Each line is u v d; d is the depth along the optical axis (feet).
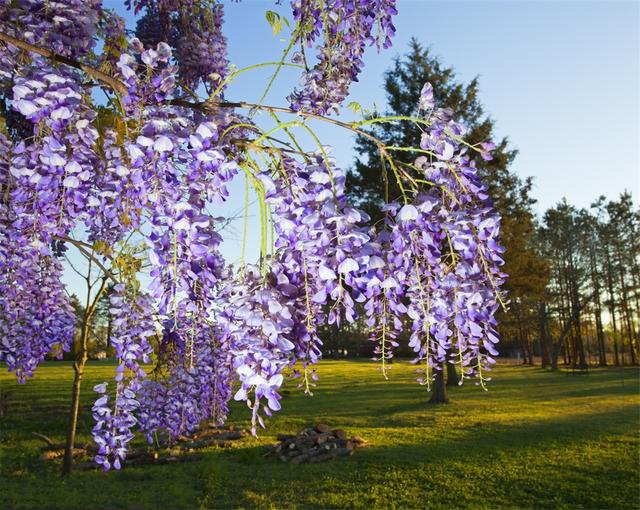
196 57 12.02
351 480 27.45
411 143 61.31
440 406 54.49
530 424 41.50
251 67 6.40
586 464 28.78
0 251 8.57
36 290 12.44
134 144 5.16
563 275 133.80
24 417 45.91
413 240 5.58
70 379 80.12
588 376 98.58
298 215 5.03
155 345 12.52
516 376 101.91
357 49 8.33
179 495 24.57
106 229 7.88
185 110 6.31
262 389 4.68
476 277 5.65
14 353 12.46
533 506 22.89
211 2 12.52
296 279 5.17
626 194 136.98
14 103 5.26
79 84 6.44
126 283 8.77
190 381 12.80
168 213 5.14
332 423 45.03
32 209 6.97
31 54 6.47
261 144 5.73
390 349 5.66
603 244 136.56
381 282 5.20
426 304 5.78
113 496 24.52
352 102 6.56
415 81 63.77
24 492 24.84
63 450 33.63
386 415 49.75
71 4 6.71
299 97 8.13
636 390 67.10
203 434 38.47
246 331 4.78
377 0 8.08
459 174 5.79
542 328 135.85
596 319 145.89
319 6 8.11
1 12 6.55
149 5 13.10
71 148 6.15
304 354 5.01
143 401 13.12
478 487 25.54
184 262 5.22
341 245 4.84
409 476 27.76
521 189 71.00
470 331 5.61
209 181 5.25
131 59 5.68
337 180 5.07
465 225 5.55
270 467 30.48
